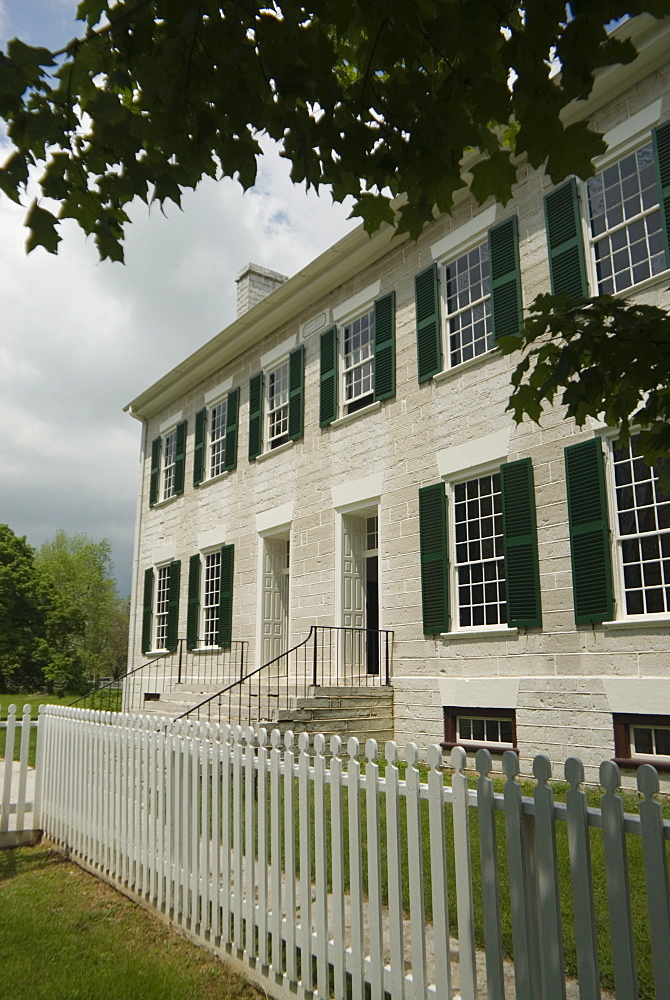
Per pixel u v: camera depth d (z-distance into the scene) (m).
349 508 13.52
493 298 11.11
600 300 3.44
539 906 2.94
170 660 18.67
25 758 8.59
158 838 5.83
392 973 3.55
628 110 9.72
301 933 4.13
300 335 15.63
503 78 3.00
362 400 13.88
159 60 3.19
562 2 2.65
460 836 3.28
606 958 4.12
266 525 15.75
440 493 11.52
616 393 3.98
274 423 16.47
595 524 9.17
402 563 12.12
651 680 8.44
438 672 11.15
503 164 3.25
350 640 13.36
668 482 3.81
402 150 3.34
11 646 42.91
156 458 21.23
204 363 18.92
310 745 10.91
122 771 6.64
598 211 10.11
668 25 9.08
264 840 4.55
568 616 9.45
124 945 5.15
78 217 3.68
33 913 5.84
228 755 5.02
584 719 9.07
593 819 2.81
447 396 11.79
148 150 3.52
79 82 3.36
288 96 3.23
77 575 64.94
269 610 15.72
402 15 2.90
